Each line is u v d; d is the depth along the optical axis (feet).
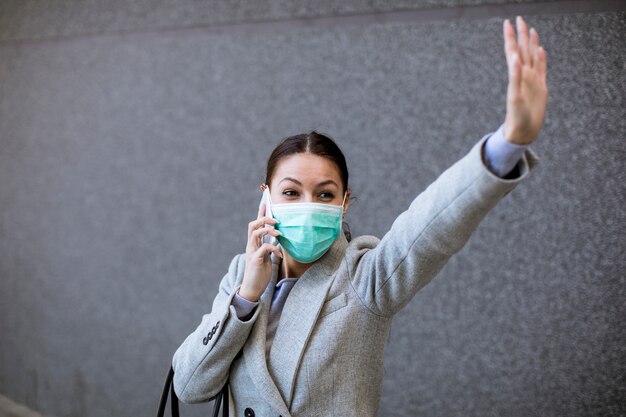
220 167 10.39
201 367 4.87
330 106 9.43
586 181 7.95
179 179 10.77
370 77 9.14
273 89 9.89
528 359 8.24
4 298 12.71
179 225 10.78
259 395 4.84
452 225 4.04
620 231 7.79
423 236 4.17
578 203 7.98
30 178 12.35
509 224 8.35
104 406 11.59
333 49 9.40
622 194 7.79
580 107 7.96
